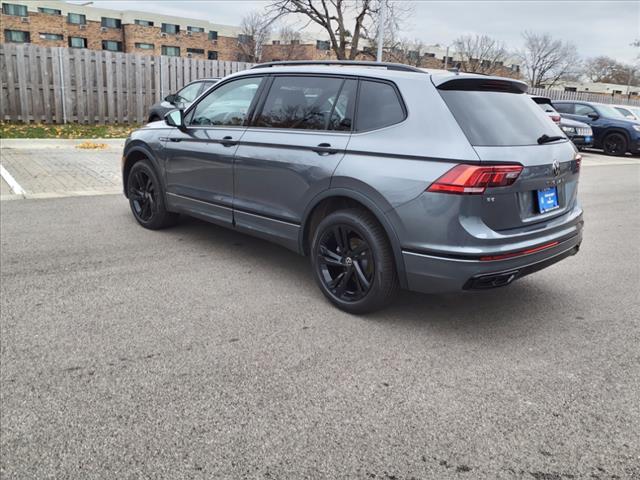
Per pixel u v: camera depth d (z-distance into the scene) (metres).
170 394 2.87
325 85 4.17
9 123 14.41
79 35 54.38
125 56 15.74
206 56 60.72
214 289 4.42
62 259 5.00
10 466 2.30
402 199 3.48
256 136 4.52
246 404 2.81
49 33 52.34
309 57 55.38
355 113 3.92
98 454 2.39
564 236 3.89
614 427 2.71
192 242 5.71
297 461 2.39
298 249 4.34
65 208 6.98
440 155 3.36
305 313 4.00
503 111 3.71
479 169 3.25
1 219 6.32
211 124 5.09
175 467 2.33
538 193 3.65
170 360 3.23
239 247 5.60
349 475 2.32
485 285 3.43
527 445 2.55
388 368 3.23
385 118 3.73
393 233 3.57
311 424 2.66
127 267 4.86
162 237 5.86
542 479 2.33
